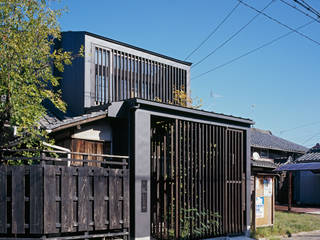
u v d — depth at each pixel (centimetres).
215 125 1085
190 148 1046
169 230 959
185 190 1006
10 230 682
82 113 1240
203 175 1032
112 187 786
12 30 802
